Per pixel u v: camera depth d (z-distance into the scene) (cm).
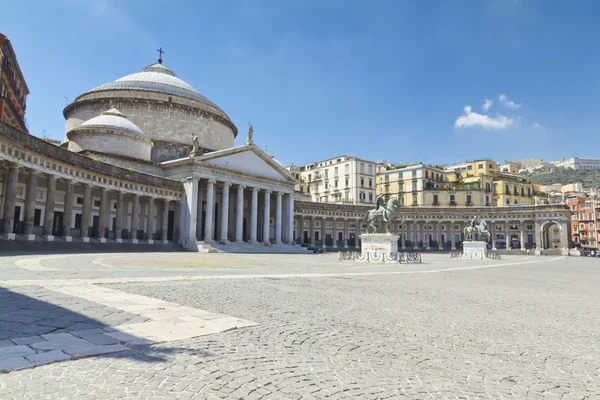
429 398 609
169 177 6988
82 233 4994
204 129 8462
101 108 7875
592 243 12725
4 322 932
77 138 6681
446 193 12500
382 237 4300
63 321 966
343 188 12625
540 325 1166
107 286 1584
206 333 923
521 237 10725
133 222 5869
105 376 635
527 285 2308
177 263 3216
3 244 3603
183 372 669
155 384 612
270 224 8931
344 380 671
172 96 8206
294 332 981
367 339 947
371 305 1421
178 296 1426
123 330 910
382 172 13738
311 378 673
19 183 5012
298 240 9925
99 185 5300
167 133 7994
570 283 2509
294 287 1848
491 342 959
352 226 11156
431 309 1380
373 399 596
